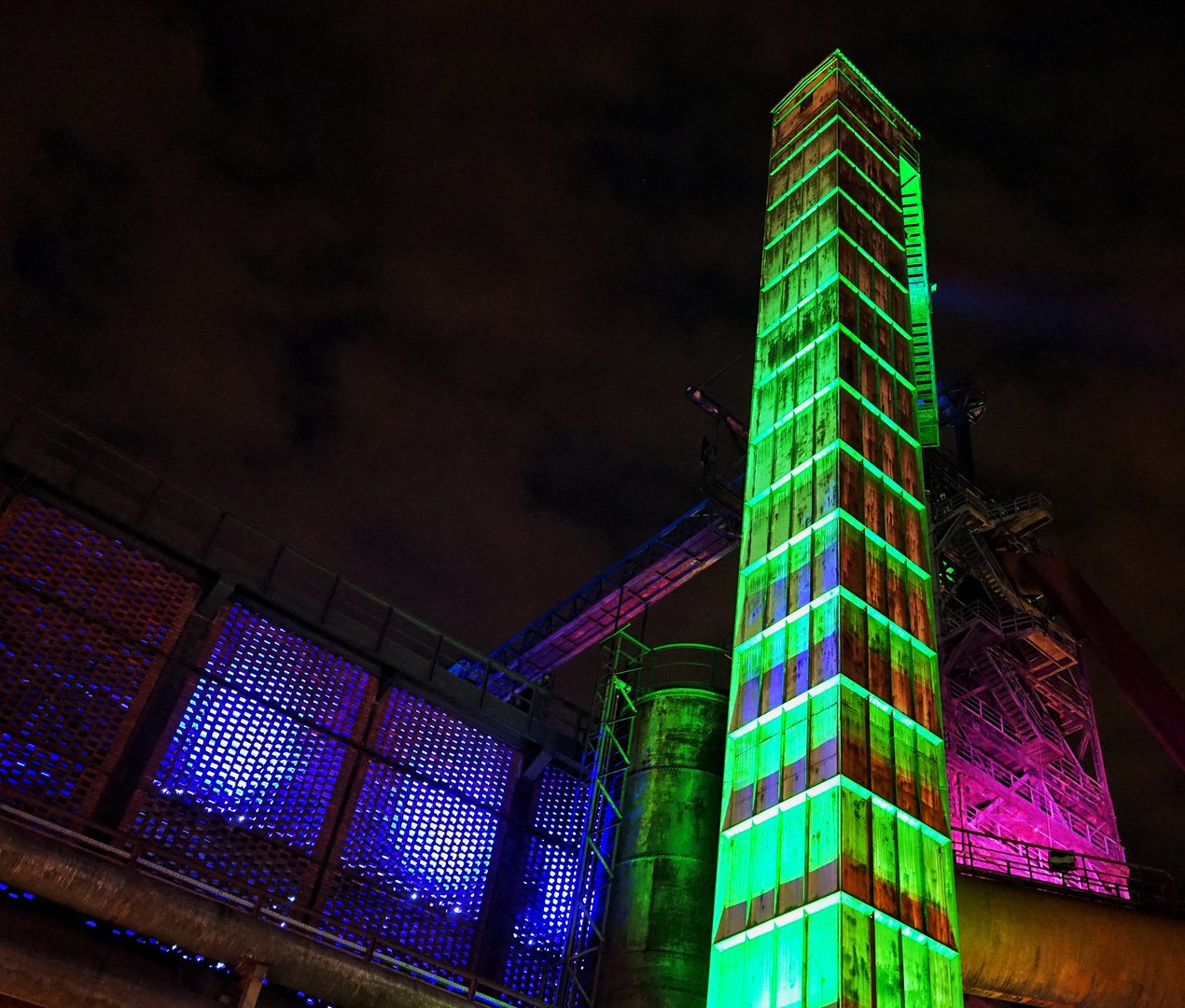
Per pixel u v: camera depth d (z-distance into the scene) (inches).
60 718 977.5
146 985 813.2
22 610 1004.6
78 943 823.1
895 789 1047.6
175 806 1005.8
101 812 963.3
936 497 2016.5
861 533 1259.8
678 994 1050.1
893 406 1491.1
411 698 1263.5
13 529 1037.2
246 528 1203.2
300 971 868.0
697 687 1302.9
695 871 1137.4
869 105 2032.5
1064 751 1796.3
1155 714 1545.3
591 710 1405.0
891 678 1146.7
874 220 1781.5
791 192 1897.1
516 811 1289.4
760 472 1456.7
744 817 1087.0
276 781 1090.1
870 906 936.3
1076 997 1072.2
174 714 1048.2
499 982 1157.1
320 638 1215.6
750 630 1267.2
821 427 1395.2
